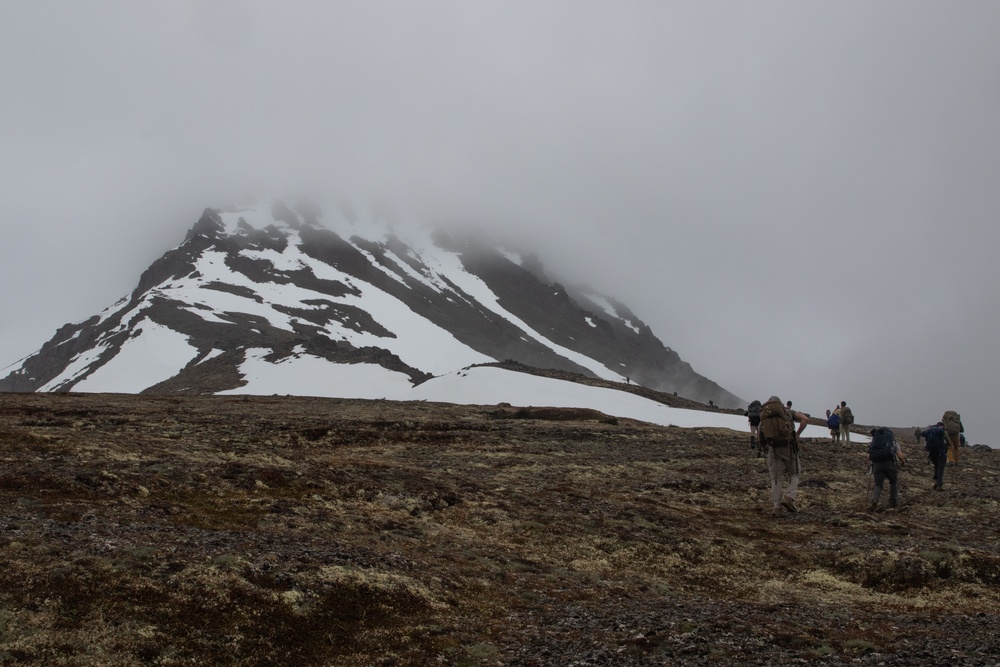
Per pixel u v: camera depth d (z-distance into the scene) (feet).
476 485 89.04
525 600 52.24
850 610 52.06
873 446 91.20
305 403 202.28
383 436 138.41
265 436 127.85
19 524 52.19
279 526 62.75
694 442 156.76
